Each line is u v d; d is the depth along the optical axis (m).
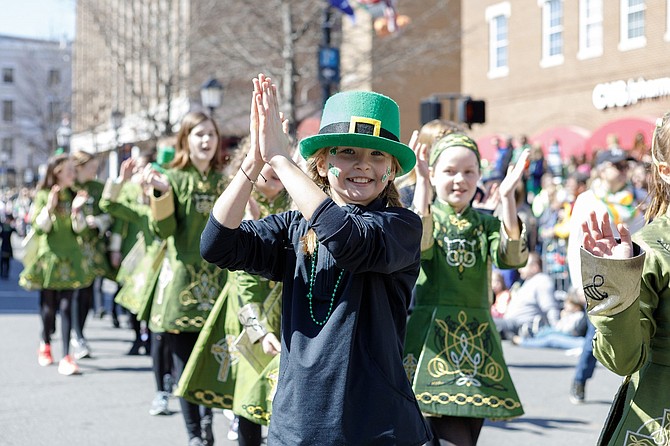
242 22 38.31
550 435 11.38
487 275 8.27
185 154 10.34
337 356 4.92
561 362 16.78
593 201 9.29
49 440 10.75
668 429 4.75
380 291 5.08
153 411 12.15
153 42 44.06
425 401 7.86
